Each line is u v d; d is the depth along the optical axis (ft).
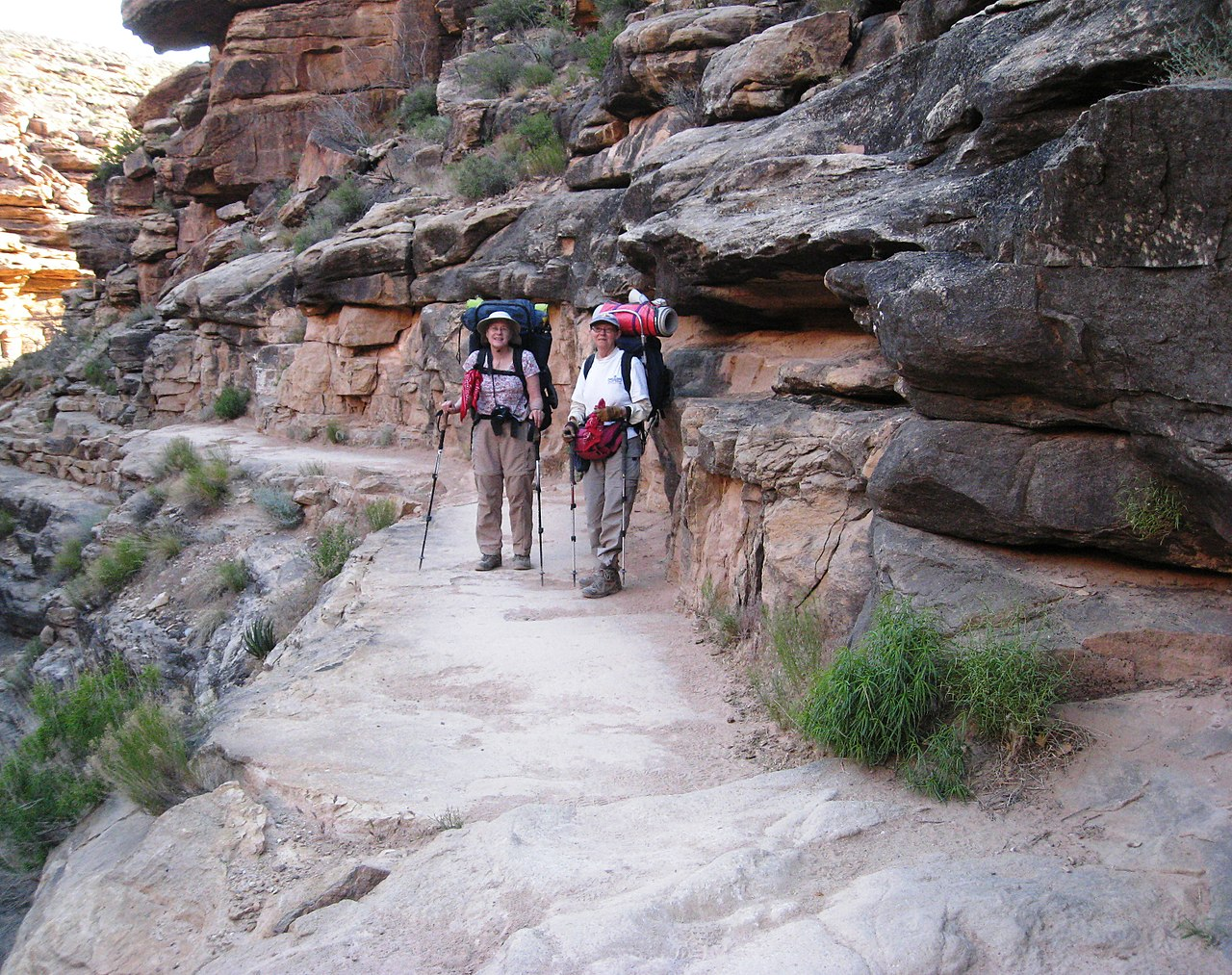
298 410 62.34
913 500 15.72
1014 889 10.07
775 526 19.17
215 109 92.07
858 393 20.61
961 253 15.98
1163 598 13.75
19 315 144.15
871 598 16.06
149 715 16.76
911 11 27.25
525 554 28.60
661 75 40.60
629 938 9.89
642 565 28.25
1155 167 11.81
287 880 12.77
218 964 11.27
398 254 53.67
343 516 45.09
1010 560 15.01
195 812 14.34
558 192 48.16
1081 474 14.01
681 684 19.13
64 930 12.80
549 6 69.21
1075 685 13.32
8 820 18.80
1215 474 12.01
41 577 68.90
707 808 13.28
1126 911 9.66
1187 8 15.06
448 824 13.51
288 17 88.74
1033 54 17.70
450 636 22.21
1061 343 13.24
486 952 10.36
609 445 24.77
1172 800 11.26
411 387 55.36
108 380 90.74
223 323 74.59
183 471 56.13
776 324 26.16
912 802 12.59
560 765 15.56
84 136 160.35
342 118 81.87
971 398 15.06
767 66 31.83
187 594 44.80
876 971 9.19
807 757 14.98
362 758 15.79
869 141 24.13
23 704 48.93
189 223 101.30
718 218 23.00
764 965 9.32
